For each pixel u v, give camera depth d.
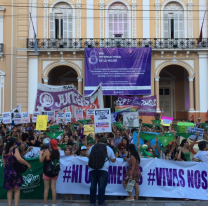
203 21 22.48
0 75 23.44
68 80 27.83
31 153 9.20
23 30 23.39
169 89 27.75
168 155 9.74
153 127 14.00
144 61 22.97
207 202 8.02
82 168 8.62
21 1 23.45
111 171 8.55
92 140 9.85
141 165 8.55
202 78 23.39
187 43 23.36
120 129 13.52
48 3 23.97
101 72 22.98
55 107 15.70
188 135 9.89
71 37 24.08
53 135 10.63
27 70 23.41
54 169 7.48
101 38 23.64
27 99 23.34
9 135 11.98
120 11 24.19
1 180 8.52
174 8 24.11
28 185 8.46
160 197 8.38
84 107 16.30
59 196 8.97
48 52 23.30
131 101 16.70
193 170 8.47
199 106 23.38
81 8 24.02
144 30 23.89
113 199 8.98
